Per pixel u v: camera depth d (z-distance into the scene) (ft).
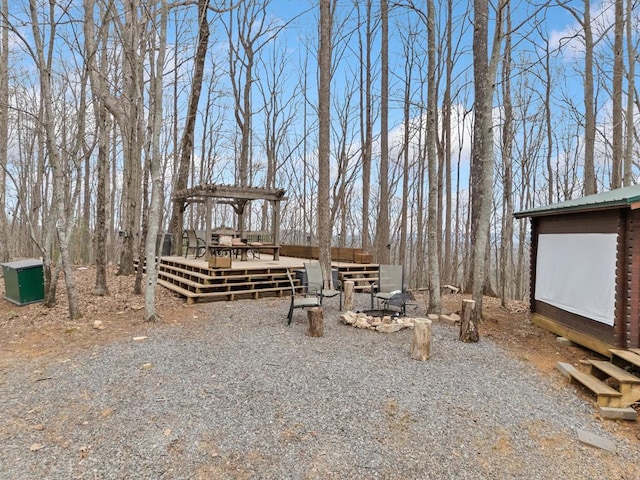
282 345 15.84
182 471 8.12
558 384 12.82
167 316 20.13
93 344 15.60
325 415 10.27
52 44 18.56
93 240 54.29
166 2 18.85
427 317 21.47
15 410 10.34
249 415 10.19
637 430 10.29
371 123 46.42
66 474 7.94
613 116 28.22
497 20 17.97
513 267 60.54
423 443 9.22
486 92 18.69
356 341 16.76
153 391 11.41
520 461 8.76
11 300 22.40
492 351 15.93
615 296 14.19
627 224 13.98
